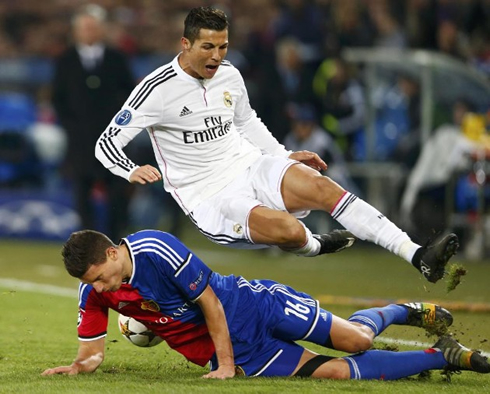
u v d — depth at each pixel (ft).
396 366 62.13
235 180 70.54
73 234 58.75
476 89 157.99
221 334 60.59
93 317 63.10
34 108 190.39
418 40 178.81
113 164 67.41
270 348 62.13
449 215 152.05
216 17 67.26
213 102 70.23
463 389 59.31
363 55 163.94
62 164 178.60
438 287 115.03
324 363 61.41
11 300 105.19
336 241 70.23
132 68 187.42
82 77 146.92
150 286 60.44
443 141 151.74
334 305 99.71
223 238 69.67
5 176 180.34
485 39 182.29
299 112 160.15
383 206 162.40
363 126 169.68
